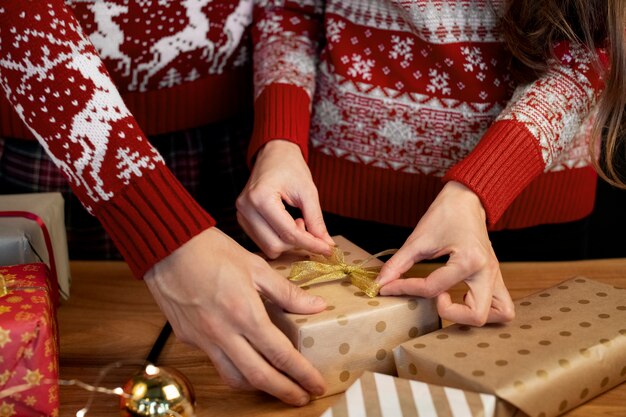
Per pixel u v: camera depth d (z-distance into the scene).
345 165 1.26
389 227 1.29
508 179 1.04
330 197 1.29
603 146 1.30
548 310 1.00
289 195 1.08
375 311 0.94
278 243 1.05
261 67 1.24
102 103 0.94
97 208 0.94
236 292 0.89
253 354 0.90
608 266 1.19
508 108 1.09
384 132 1.22
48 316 0.92
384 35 1.19
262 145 1.15
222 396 0.95
